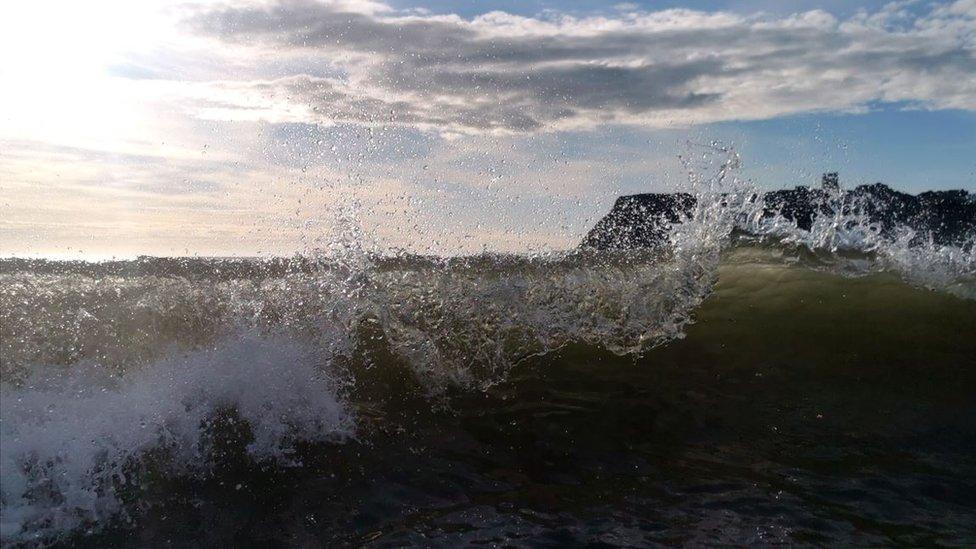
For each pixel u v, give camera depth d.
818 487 2.58
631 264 4.38
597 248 4.51
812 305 4.07
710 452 2.88
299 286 3.89
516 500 2.49
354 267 4.09
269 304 3.70
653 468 2.74
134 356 3.13
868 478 2.65
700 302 4.14
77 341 3.22
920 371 3.57
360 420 3.06
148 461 2.63
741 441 2.97
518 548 2.16
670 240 4.62
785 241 4.72
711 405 3.28
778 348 3.75
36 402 2.75
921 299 4.11
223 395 3.01
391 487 2.57
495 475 2.68
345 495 2.51
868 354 3.70
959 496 2.51
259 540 2.22
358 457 2.79
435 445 2.91
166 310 3.55
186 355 3.16
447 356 3.54
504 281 4.09
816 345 3.75
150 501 2.44
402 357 3.48
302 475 2.64
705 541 2.21
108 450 2.63
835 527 2.30
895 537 2.23
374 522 2.33
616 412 3.21
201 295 3.78
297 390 3.12
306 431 2.93
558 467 2.75
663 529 2.29
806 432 3.05
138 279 4.15
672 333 3.90
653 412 3.21
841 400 3.33
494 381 3.46
